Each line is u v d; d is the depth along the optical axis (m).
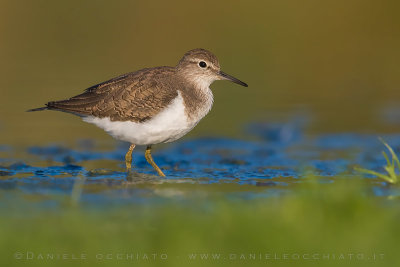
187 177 12.76
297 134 18.25
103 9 28.86
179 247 7.84
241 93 23.92
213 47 27.39
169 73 13.60
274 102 22.41
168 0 28.77
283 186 11.79
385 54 28.70
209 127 19.17
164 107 12.84
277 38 29.08
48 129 18.39
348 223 8.41
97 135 17.97
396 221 8.70
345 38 29.67
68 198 10.55
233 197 10.62
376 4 30.19
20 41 28.09
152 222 8.83
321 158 15.12
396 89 24.44
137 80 13.09
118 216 9.20
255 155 15.64
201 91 13.91
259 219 8.57
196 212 9.32
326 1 30.22
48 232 8.36
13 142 16.45
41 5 28.92
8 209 9.70
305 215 8.65
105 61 25.55
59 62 25.67
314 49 28.78
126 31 28.45
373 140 17.34
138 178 12.57
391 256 7.59
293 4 30.03
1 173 12.76
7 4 28.56
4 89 21.50
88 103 12.96
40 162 14.19
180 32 28.16
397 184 11.46
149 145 13.71
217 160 14.94
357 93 23.80
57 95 20.61
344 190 9.22
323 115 20.45
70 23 28.97
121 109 12.80
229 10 29.27
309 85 25.12
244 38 28.56
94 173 13.02
